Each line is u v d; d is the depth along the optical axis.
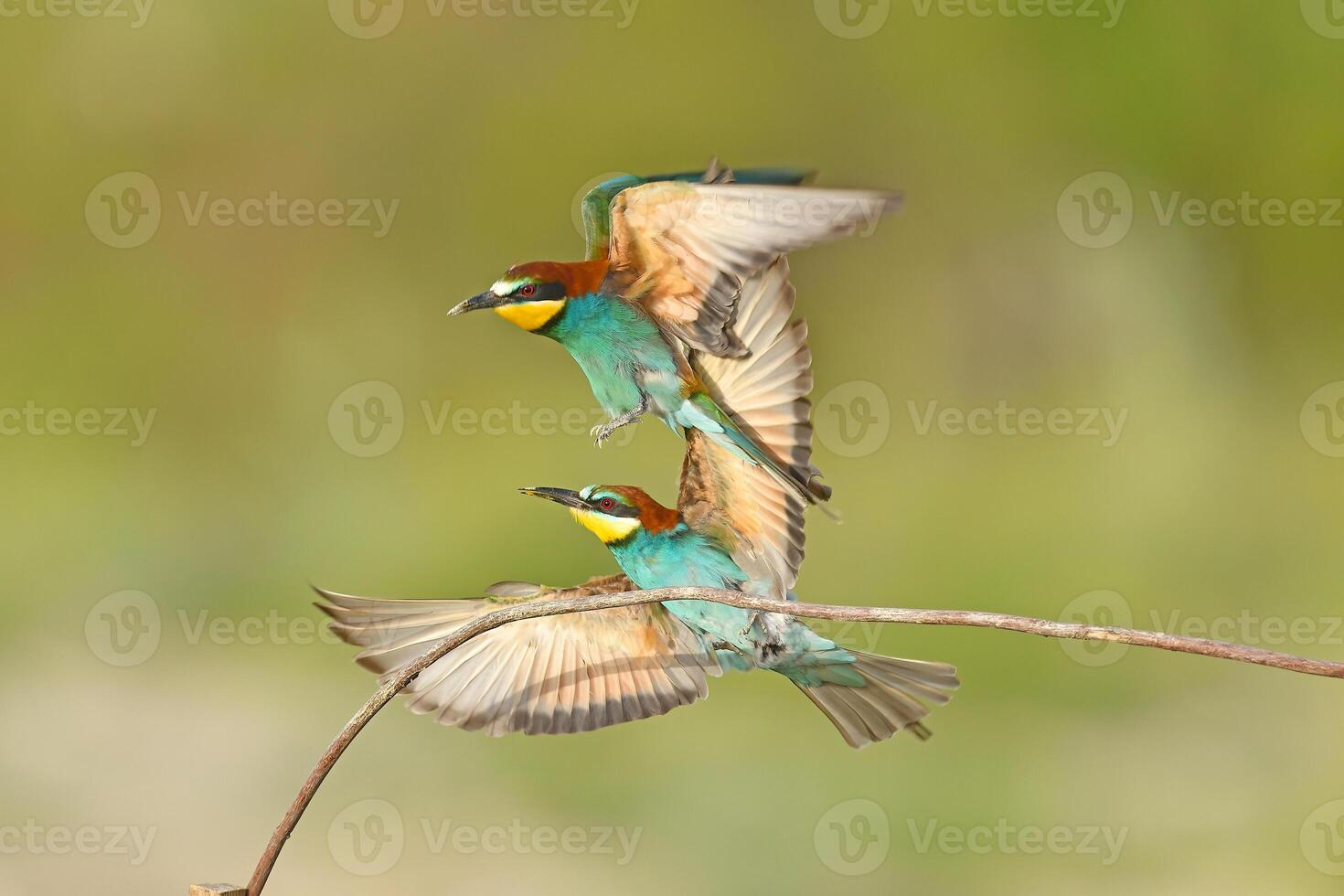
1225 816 10.70
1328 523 14.43
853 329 17.36
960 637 12.88
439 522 14.59
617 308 5.00
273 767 11.11
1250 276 16.98
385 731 11.66
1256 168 16.86
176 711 11.93
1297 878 10.10
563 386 16.92
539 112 17.39
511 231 17.41
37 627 13.12
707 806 10.84
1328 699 12.08
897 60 17.22
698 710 12.14
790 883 10.19
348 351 16.80
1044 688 12.49
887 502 15.09
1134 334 17.05
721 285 4.84
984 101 17.19
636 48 17.38
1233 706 12.11
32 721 11.66
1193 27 16.56
